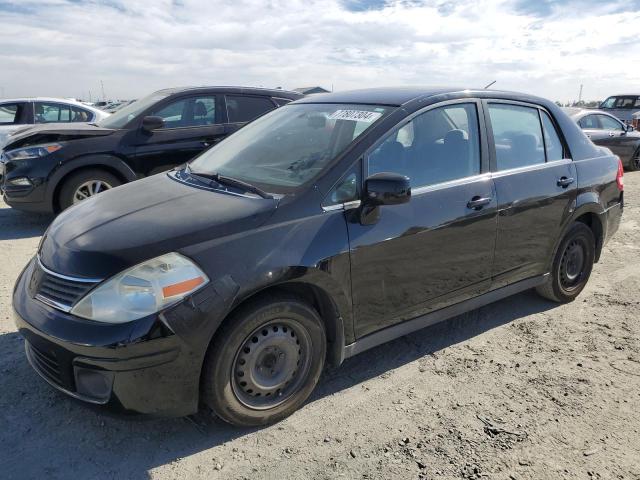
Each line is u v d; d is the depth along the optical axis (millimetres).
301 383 2848
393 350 3615
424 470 2463
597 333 3893
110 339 2275
